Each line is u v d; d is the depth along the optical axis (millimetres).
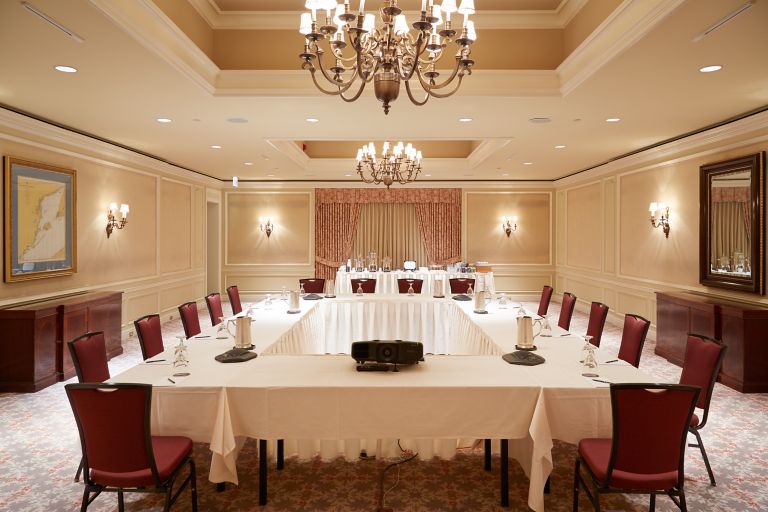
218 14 4562
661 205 6832
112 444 2316
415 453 3486
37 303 5242
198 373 3025
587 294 9641
